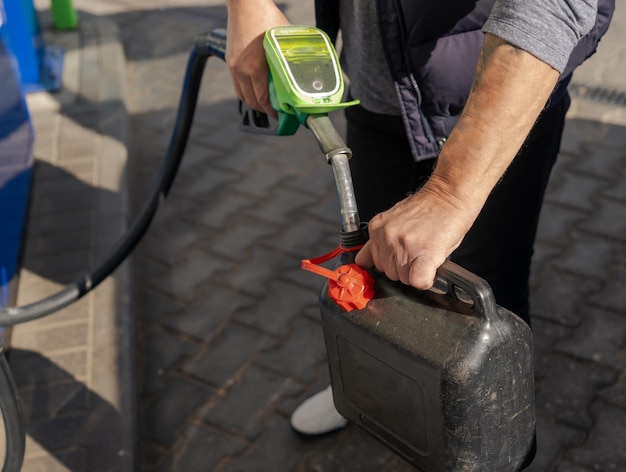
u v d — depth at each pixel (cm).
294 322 311
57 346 287
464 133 129
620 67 451
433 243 127
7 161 327
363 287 132
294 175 391
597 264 326
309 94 147
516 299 209
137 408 275
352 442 263
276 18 162
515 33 125
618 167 377
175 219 368
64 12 500
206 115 441
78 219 351
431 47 170
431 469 132
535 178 192
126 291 310
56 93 439
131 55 504
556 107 188
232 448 265
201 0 564
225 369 294
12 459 164
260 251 346
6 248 310
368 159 204
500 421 125
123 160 387
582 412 269
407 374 126
